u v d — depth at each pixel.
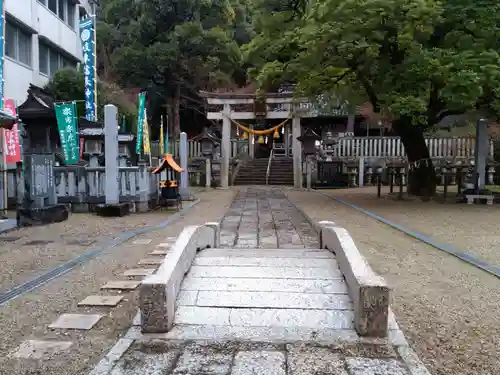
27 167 9.99
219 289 4.27
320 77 14.65
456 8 11.54
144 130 17.08
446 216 11.14
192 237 5.00
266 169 27.69
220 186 23.47
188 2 26.92
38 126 12.40
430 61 11.02
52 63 21.42
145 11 27.61
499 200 14.13
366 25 11.15
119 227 9.58
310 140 21.05
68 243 7.78
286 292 4.18
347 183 23.00
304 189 21.66
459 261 6.41
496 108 12.45
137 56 26.92
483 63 11.19
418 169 15.66
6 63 16.77
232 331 3.64
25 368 3.24
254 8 15.35
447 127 27.86
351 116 29.52
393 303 4.59
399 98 11.38
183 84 30.28
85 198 12.38
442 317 4.20
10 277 5.59
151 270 5.89
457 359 3.36
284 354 3.29
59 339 3.72
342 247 4.59
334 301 4.00
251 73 15.80
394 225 9.59
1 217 11.01
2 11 9.85
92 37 14.53
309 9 12.74
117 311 4.38
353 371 3.04
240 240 8.28
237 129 35.06
